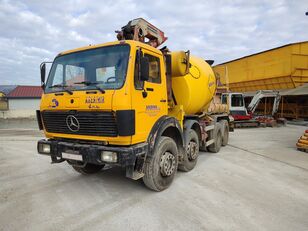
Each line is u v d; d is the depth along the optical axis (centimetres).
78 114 389
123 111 351
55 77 440
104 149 361
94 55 405
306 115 2036
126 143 363
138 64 377
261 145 927
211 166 609
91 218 339
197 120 654
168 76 486
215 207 373
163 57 457
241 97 1625
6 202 395
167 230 307
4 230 308
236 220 333
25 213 355
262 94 1789
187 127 551
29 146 949
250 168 592
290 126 1772
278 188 456
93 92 370
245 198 408
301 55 1745
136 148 366
